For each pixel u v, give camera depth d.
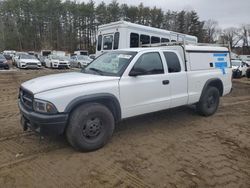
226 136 5.52
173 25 80.12
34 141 4.99
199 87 6.44
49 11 84.44
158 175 3.82
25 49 85.12
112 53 5.71
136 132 5.62
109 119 4.69
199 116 6.98
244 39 87.88
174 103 5.82
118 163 4.16
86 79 4.62
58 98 4.18
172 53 5.91
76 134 4.36
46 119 4.10
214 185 3.60
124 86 4.88
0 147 4.71
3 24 84.31
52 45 84.75
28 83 4.81
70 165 4.08
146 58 5.34
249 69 19.23
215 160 4.34
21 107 4.65
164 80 5.53
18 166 4.03
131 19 75.56
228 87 7.46
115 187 3.50
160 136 5.42
